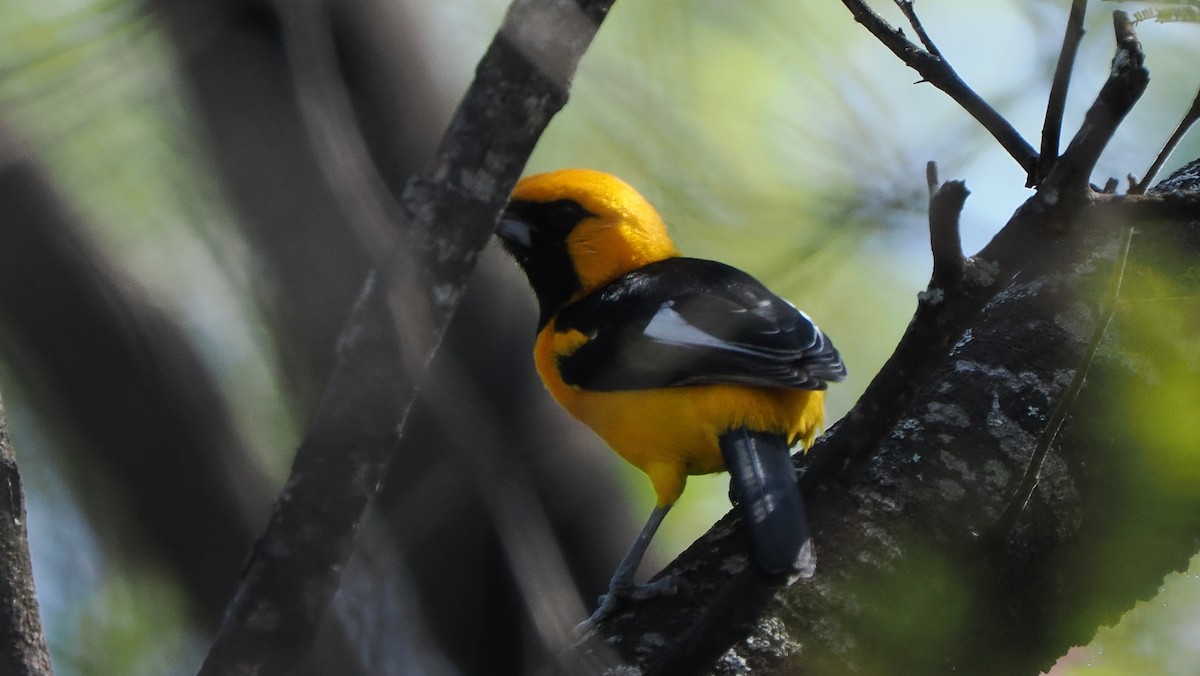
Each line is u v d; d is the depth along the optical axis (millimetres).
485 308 11945
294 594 6074
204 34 9430
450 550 10164
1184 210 6047
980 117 6957
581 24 5902
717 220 9586
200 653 11430
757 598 6527
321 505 6039
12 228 11180
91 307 11391
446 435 9523
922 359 6137
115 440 11414
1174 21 5715
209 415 11617
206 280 12094
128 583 11547
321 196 10719
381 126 10844
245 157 10711
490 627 10414
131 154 11500
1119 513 7926
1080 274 8836
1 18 9586
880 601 7375
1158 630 7828
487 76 5949
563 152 12602
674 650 6691
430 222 5969
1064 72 6422
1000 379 8367
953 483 7859
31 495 11531
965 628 7262
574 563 12016
